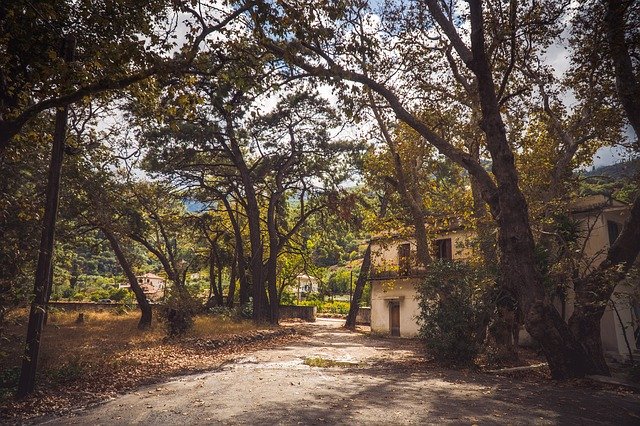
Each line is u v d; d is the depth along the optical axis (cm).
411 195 2141
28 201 1399
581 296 1278
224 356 1684
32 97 1069
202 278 6338
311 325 4044
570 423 742
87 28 1081
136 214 2516
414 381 1106
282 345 2166
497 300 1472
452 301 1465
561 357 1170
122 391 1008
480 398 910
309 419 714
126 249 2859
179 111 1092
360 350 2031
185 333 2059
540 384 1110
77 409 853
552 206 1714
